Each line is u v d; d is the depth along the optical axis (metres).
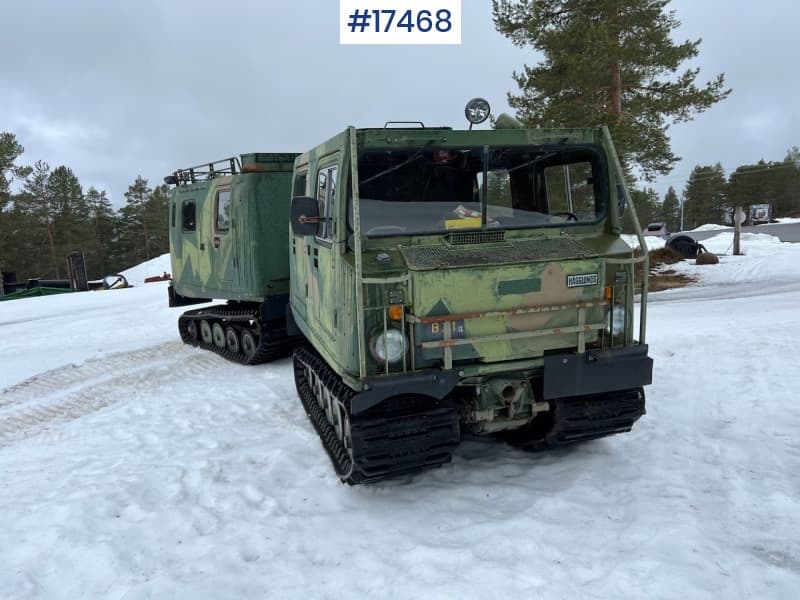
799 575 3.24
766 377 6.59
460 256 4.22
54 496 5.01
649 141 17.14
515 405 4.47
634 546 3.63
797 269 17.30
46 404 8.34
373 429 4.16
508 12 17.84
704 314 11.03
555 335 4.31
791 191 74.88
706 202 80.00
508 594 3.24
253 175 8.81
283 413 7.01
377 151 4.38
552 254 4.31
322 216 5.02
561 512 4.11
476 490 4.57
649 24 16.92
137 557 4.00
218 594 3.48
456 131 4.51
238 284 9.46
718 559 3.42
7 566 3.96
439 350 4.11
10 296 27.81
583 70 15.84
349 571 3.61
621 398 4.70
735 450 4.89
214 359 10.55
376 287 4.03
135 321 16.16
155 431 6.66
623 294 4.49
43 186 56.78
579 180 4.93
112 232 66.56
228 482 5.10
